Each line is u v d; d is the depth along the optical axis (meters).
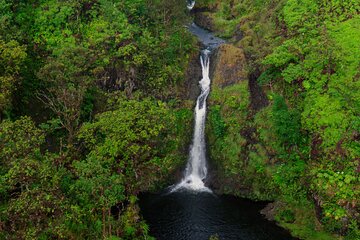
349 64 30.84
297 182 29.02
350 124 27.61
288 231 27.39
